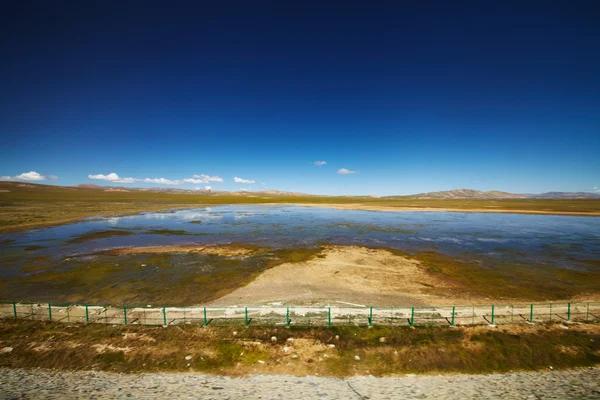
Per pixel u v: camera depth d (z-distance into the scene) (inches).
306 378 715.4
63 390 654.5
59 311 1012.5
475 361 778.2
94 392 647.1
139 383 687.7
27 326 914.7
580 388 671.8
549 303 1082.1
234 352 804.0
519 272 1465.3
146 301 1109.7
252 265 1578.5
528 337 861.2
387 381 707.4
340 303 1088.8
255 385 683.4
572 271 1480.1
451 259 1708.9
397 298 1141.1
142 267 1537.9
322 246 2053.4
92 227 2910.9
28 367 751.1
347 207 5905.5
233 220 3563.0
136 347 821.2
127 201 7042.3
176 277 1378.0
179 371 741.9
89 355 791.1
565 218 3833.7
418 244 2123.5
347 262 1640.0
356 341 850.8
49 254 1806.1
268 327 913.5
